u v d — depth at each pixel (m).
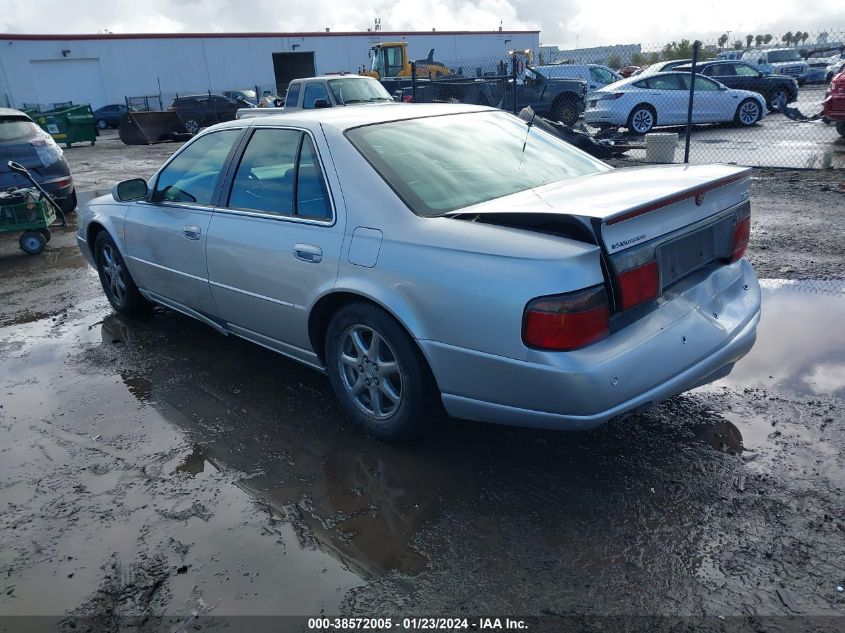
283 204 3.43
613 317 2.52
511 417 2.69
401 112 3.59
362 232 2.97
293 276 3.29
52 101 39.28
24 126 9.21
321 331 3.39
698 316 2.80
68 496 2.95
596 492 2.77
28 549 2.62
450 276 2.63
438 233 2.72
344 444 3.26
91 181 14.11
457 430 3.31
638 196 2.61
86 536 2.68
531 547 2.47
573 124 17.83
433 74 22.27
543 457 3.05
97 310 5.59
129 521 2.76
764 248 6.08
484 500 2.76
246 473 3.06
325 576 2.39
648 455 3.01
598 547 2.45
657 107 14.88
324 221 3.15
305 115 3.61
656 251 2.62
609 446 3.10
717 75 17.03
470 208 2.83
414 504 2.77
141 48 40.69
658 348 2.58
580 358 2.41
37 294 6.16
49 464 3.22
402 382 2.97
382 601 2.26
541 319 2.41
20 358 4.59
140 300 5.13
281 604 2.27
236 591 2.34
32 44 38.03
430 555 2.46
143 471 3.12
